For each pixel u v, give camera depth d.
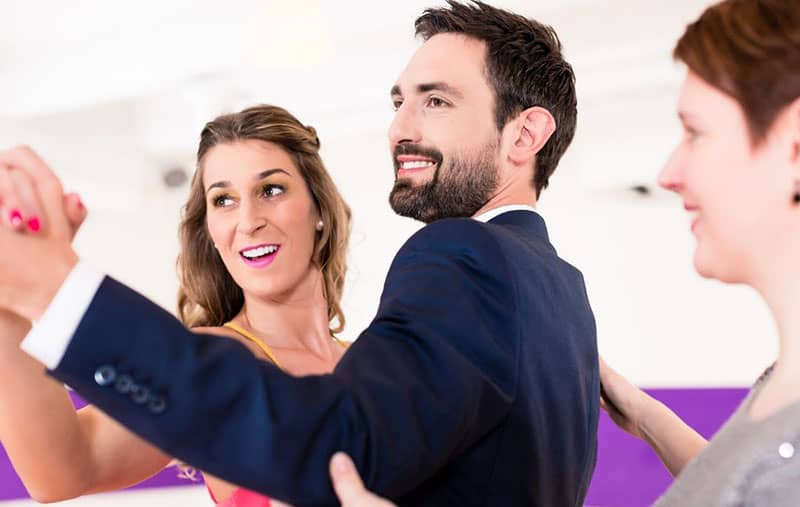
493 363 1.08
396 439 0.90
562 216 6.57
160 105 6.96
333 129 6.61
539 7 4.52
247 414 0.85
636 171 5.72
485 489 1.13
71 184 6.68
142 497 4.73
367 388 0.91
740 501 0.80
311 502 0.87
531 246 1.29
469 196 1.41
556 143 1.49
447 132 1.40
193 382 0.83
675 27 5.00
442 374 0.97
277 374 0.88
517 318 1.13
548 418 1.20
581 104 5.82
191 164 7.43
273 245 1.91
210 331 1.87
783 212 0.82
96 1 4.91
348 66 5.74
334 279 2.09
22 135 6.32
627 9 4.95
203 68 5.15
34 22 5.20
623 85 5.43
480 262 1.14
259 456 0.84
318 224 2.03
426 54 1.43
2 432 1.16
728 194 0.84
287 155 1.98
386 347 0.98
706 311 6.19
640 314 6.34
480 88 1.41
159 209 7.84
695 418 3.86
